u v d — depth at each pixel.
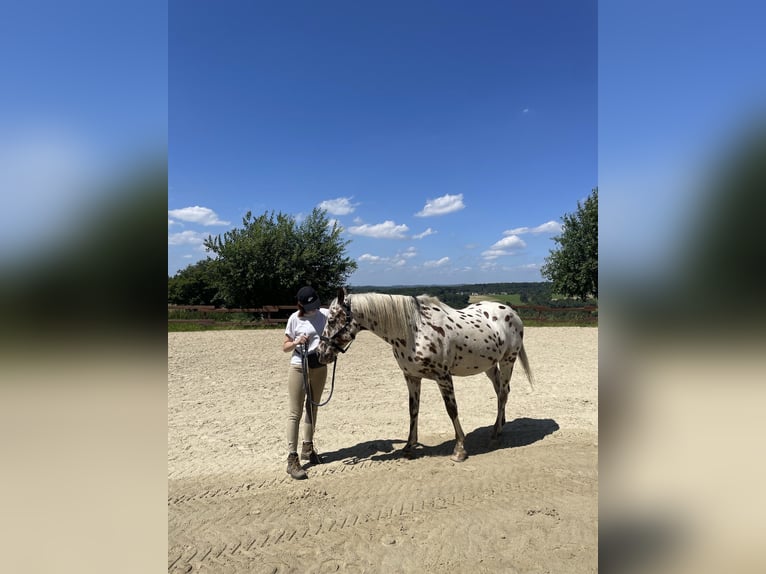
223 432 5.45
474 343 4.73
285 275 22.00
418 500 3.52
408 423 5.91
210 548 2.88
